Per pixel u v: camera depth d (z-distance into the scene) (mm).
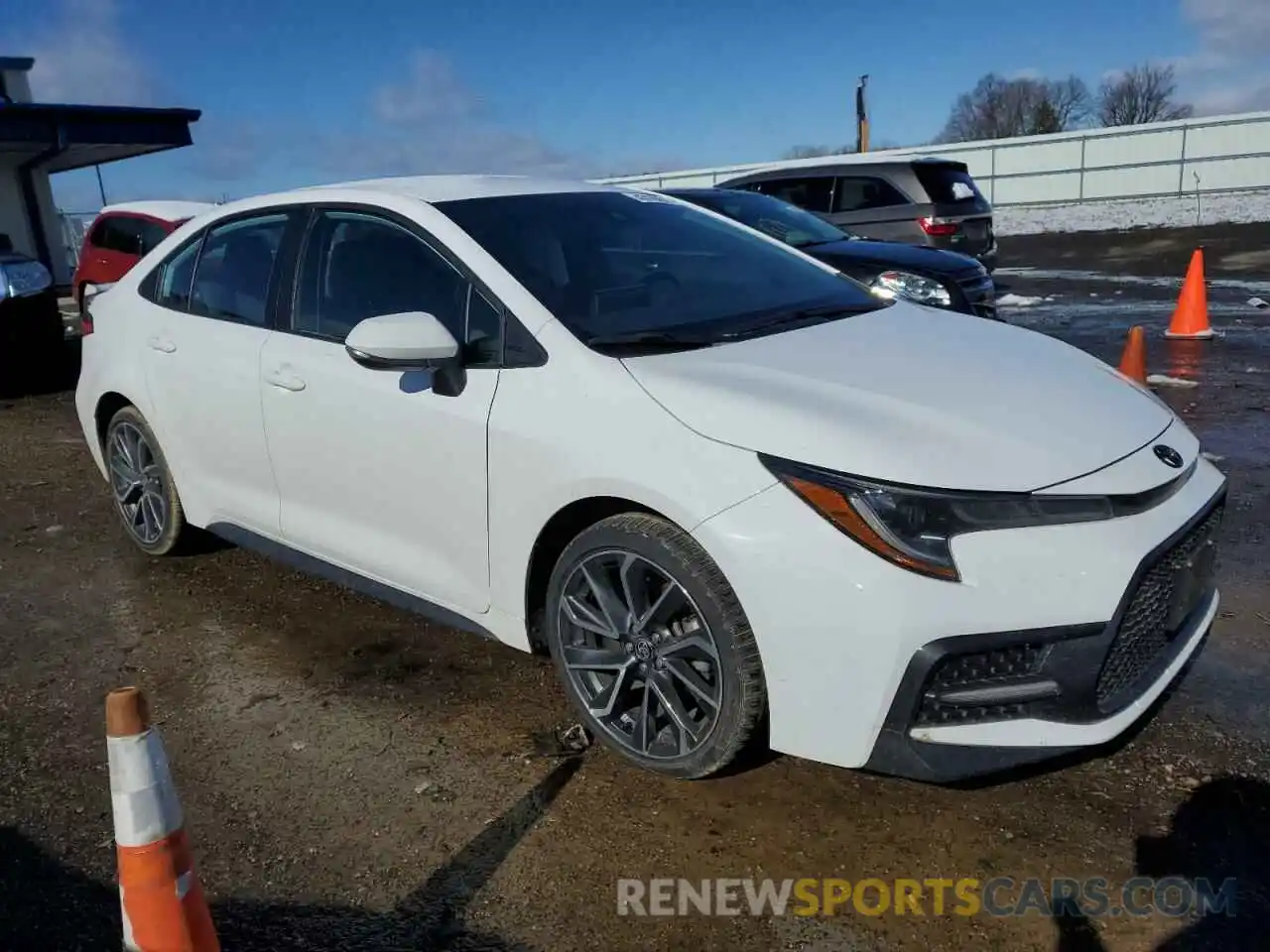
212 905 2477
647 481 2646
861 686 2416
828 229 8617
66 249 24359
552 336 3000
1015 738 2453
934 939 2303
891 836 2645
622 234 3686
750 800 2803
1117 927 2314
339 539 3629
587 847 2639
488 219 3465
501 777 2953
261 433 3799
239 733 3248
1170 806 2711
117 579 4547
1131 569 2455
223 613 4148
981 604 2367
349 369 3439
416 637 3877
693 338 3078
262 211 4004
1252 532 4586
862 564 2395
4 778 3045
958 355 3146
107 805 2910
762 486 2510
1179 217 22250
